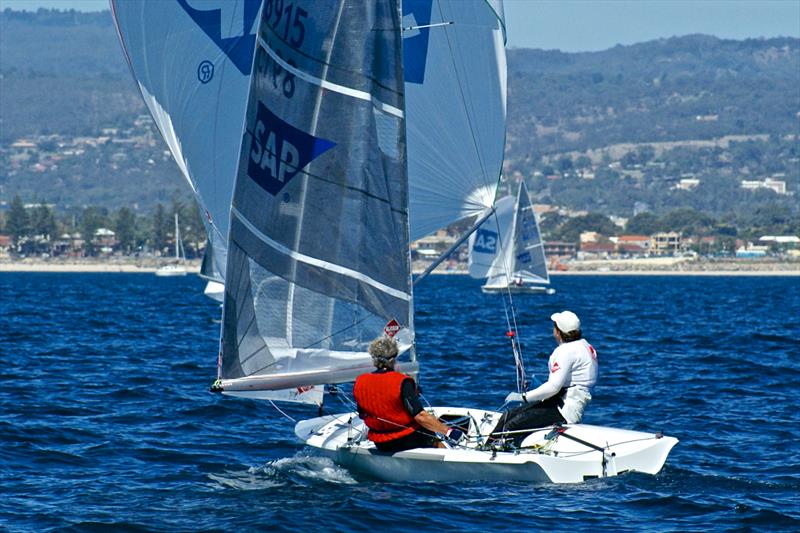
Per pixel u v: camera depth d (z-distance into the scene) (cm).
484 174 5362
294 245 4881
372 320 4853
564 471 4659
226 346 4969
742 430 6519
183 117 6419
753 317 19938
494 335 14738
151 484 4959
